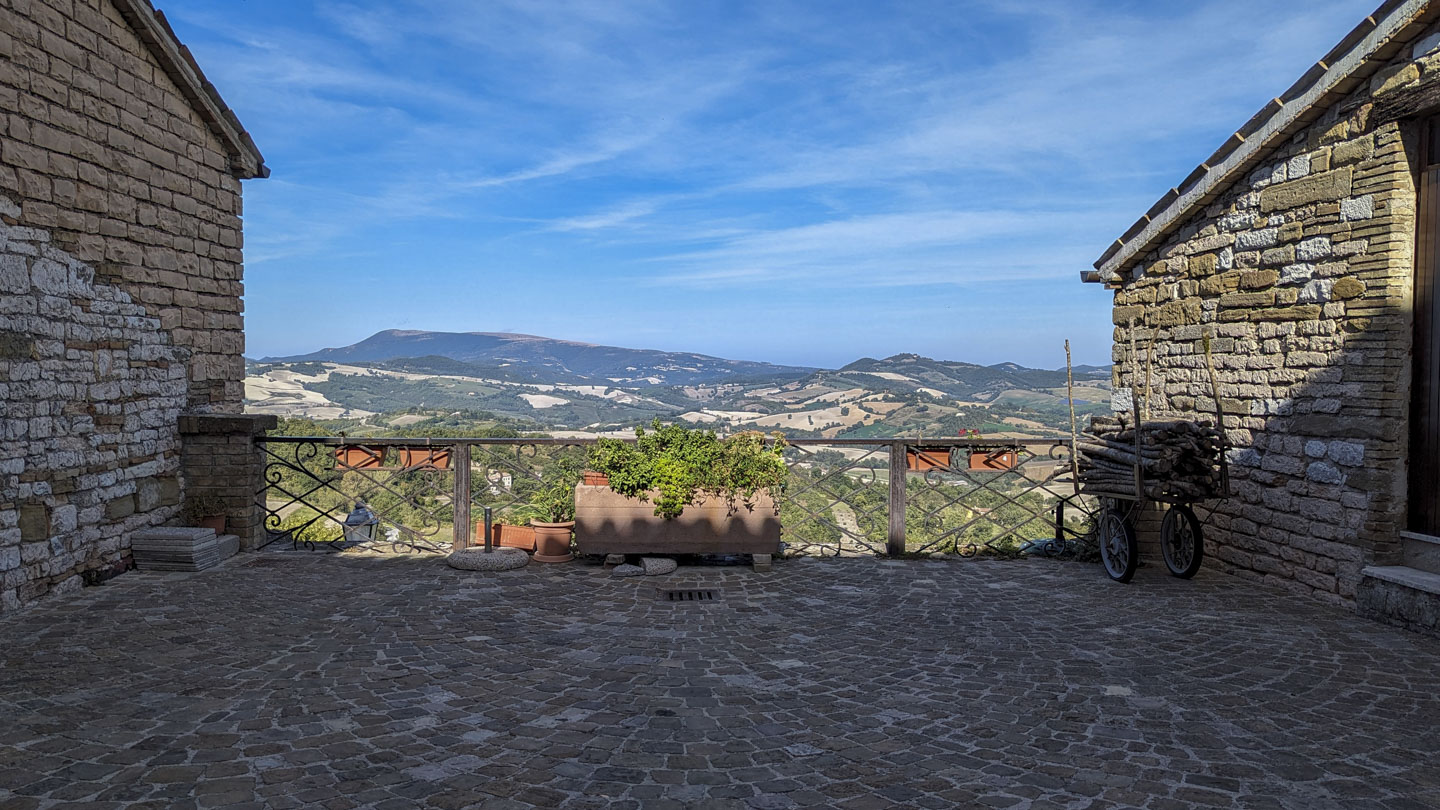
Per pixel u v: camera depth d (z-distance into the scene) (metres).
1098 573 7.54
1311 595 6.61
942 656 5.15
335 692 4.39
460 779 3.41
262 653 5.02
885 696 4.44
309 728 3.91
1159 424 7.01
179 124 7.85
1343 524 6.30
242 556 7.79
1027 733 3.96
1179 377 8.22
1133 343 8.94
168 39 7.57
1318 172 6.58
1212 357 7.75
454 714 4.12
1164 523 7.66
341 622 5.72
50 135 6.29
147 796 3.22
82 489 6.58
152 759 3.55
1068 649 5.29
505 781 3.41
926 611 6.21
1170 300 8.38
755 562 7.61
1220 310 7.66
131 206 7.18
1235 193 7.50
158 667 4.75
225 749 3.66
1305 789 3.41
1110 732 3.98
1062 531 8.47
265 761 3.55
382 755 3.63
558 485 8.18
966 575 7.44
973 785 3.42
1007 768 3.58
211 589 6.56
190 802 3.17
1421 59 5.70
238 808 3.13
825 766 3.59
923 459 8.30
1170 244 8.38
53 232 6.31
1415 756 3.74
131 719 3.98
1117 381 9.17
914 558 8.17
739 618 5.99
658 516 7.56
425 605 6.21
